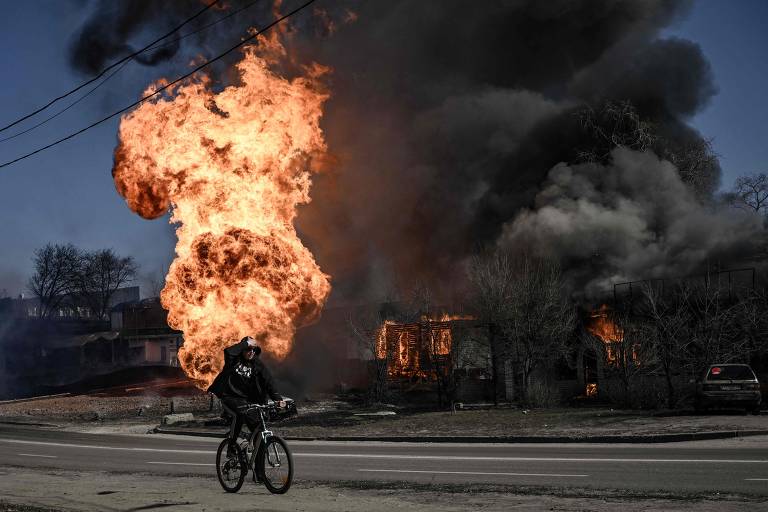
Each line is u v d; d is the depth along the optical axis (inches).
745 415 951.6
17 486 523.2
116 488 498.3
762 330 1117.1
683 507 359.9
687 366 1142.3
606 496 404.2
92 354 3341.5
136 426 1305.4
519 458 629.9
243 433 460.1
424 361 1470.2
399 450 767.7
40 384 2837.1
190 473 608.1
